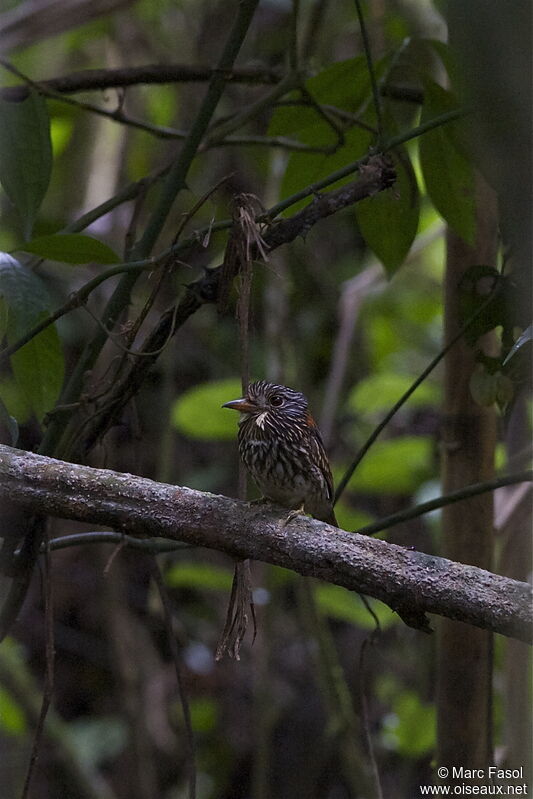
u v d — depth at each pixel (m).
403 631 12.04
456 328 6.73
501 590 4.16
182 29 13.18
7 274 5.44
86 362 6.05
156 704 12.33
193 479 12.58
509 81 2.23
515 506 7.31
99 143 12.88
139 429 6.70
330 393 11.09
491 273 6.09
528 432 8.00
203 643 13.10
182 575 10.32
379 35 10.72
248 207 5.25
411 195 6.89
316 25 9.30
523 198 2.33
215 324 13.16
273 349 10.91
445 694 6.64
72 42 13.07
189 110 11.96
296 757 12.41
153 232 6.09
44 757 11.55
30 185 5.84
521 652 7.05
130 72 7.56
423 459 10.80
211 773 12.49
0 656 10.12
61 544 6.00
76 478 4.72
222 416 10.10
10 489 4.73
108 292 12.22
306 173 7.45
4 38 10.39
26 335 5.38
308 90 7.24
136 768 10.58
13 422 5.22
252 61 11.78
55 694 13.02
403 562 4.35
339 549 4.45
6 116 5.82
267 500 7.39
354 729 9.41
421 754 10.40
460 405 6.73
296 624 13.00
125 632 11.04
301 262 12.95
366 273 12.65
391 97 7.24
